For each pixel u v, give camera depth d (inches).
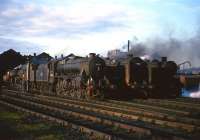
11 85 2516.0
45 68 1811.0
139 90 1387.8
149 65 1422.2
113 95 1385.3
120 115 799.1
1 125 655.1
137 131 587.8
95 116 762.8
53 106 1013.8
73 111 860.6
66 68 1555.1
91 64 1349.7
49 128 634.2
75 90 1432.1
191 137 533.3
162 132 564.1
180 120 722.2
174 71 1455.5
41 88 1887.3
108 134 534.9
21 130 617.3
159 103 1141.7
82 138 542.6
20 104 1093.8
